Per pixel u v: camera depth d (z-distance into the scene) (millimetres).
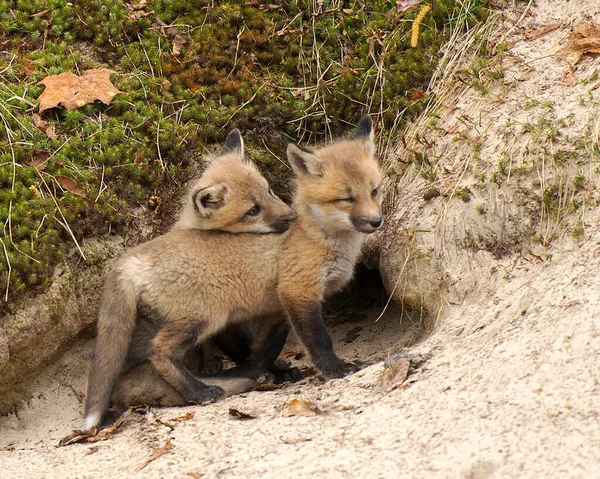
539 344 8023
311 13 14352
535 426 6859
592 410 6770
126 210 11938
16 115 12242
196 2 14453
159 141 12562
